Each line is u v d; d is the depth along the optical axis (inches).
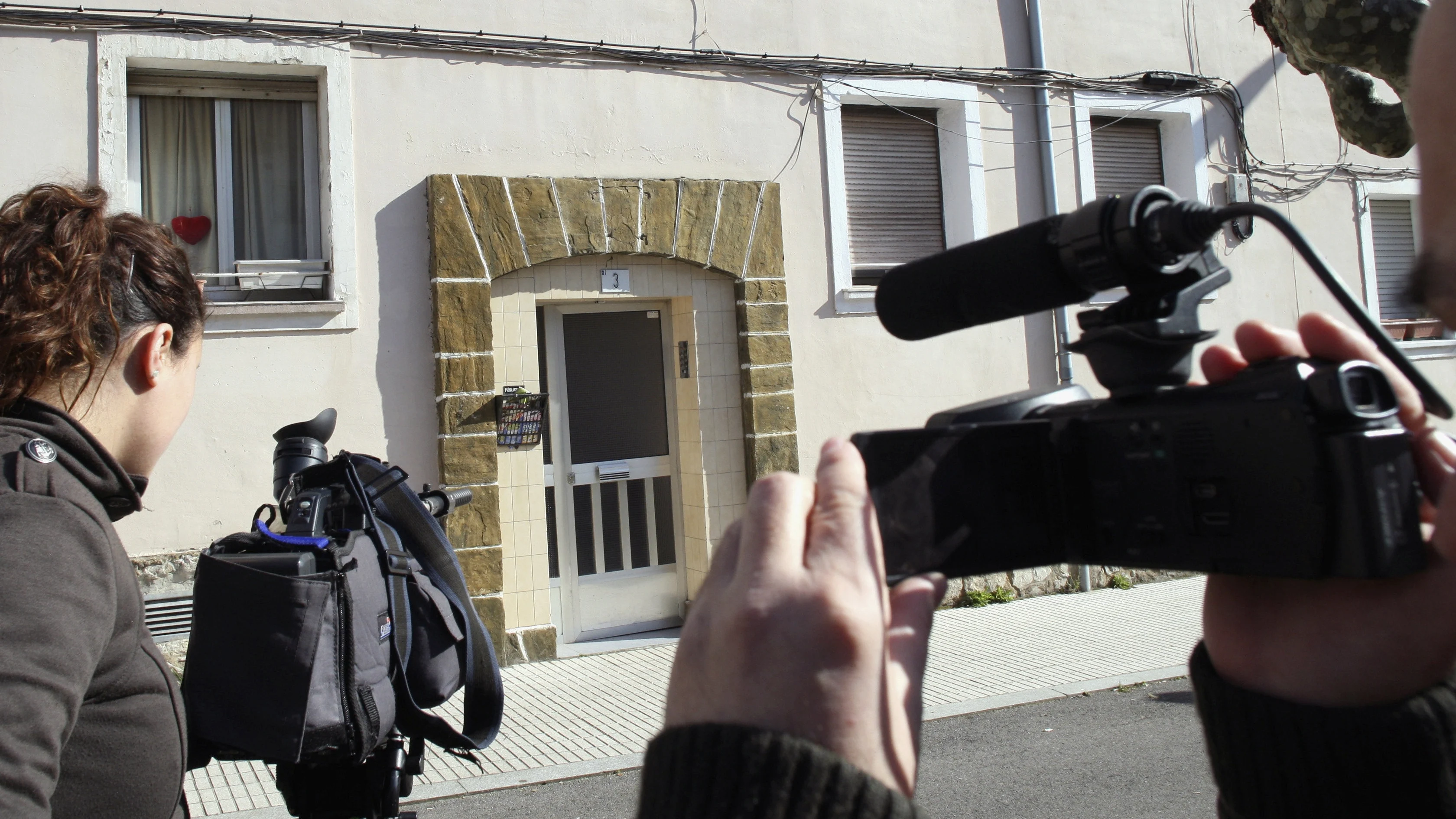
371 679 82.7
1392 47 56.2
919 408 302.7
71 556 48.2
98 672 51.8
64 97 227.6
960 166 313.0
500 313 262.2
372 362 249.4
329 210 247.6
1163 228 30.8
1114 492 31.3
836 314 295.4
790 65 290.0
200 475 233.9
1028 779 174.7
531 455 262.1
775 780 20.9
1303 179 354.3
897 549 28.1
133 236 58.8
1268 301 346.0
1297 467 26.7
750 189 283.3
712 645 23.2
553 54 267.3
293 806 94.3
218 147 249.6
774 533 23.7
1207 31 344.8
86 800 52.1
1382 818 26.7
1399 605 27.2
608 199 268.2
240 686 77.5
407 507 98.7
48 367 52.7
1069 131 324.5
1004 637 272.5
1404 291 24.4
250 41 241.1
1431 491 30.3
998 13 317.4
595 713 219.6
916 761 22.4
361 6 251.1
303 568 80.5
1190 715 205.0
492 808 172.7
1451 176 22.8
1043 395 35.3
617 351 285.6
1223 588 31.2
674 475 290.4
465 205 254.2
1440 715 26.7
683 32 281.0
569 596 278.2
